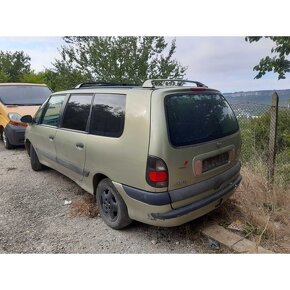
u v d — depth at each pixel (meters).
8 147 7.40
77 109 3.72
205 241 3.07
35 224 3.50
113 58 11.10
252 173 4.39
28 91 8.23
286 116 6.03
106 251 2.93
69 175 4.07
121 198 3.07
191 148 2.76
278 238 3.05
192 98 2.96
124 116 2.89
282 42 5.36
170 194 2.66
